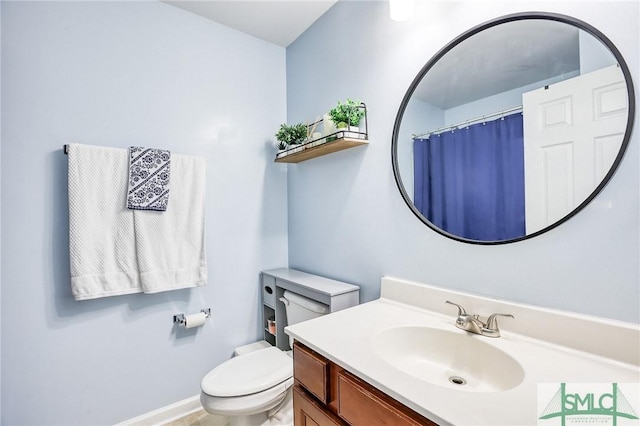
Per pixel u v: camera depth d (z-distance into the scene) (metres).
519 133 0.98
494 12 1.05
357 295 1.57
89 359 1.48
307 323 1.12
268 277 1.97
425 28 1.27
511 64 1.01
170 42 1.73
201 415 1.72
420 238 1.29
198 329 1.80
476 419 0.59
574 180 0.87
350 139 1.46
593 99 0.84
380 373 0.76
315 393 0.95
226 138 1.93
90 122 1.49
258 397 1.28
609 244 0.82
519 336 0.96
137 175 1.51
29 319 1.35
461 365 0.99
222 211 1.90
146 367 1.63
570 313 0.88
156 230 1.58
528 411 0.62
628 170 0.79
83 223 1.40
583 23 0.86
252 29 1.98
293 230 2.13
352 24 1.63
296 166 2.09
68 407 1.43
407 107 1.33
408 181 1.33
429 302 1.23
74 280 1.37
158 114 1.69
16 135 1.33
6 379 1.30
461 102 1.14
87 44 1.49
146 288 1.52
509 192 1.01
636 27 0.78
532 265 0.97
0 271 1.29
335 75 1.75
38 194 1.37
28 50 1.35
